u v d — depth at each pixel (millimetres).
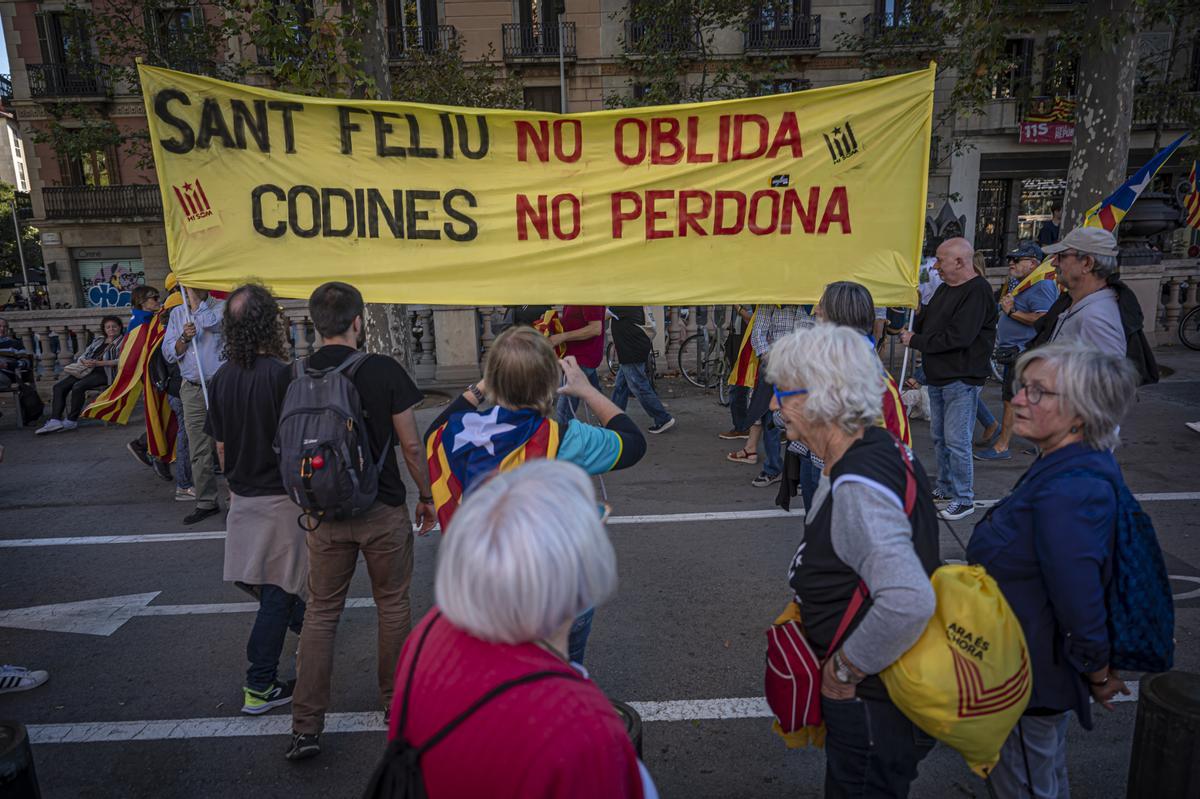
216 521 5773
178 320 5621
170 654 3824
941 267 5094
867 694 1797
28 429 9117
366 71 9938
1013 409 2031
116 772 2928
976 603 1735
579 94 24828
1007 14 10234
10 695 3484
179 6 17359
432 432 2486
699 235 4770
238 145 4402
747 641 3768
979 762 1766
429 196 4602
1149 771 2129
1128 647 1814
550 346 2359
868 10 23938
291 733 3150
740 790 2748
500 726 1095
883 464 1777
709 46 23641
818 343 1895
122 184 26609
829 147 4676
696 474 6543
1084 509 1811
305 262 4551
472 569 1138
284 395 3004
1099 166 9430
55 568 4938
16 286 39219
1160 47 22938
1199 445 6793
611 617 4043
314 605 2945
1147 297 11586
